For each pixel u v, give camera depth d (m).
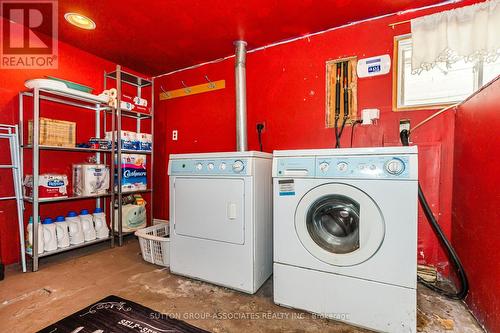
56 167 2.49
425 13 1.93
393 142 2.02
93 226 2.55
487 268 1.27
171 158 2.05
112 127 2.64
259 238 1.77
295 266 1.53
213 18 2.10
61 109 2.53
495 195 1.21
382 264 1.31
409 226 1.25
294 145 2.43
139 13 2.02
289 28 2.26
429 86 1.91
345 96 2.20
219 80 2.89
